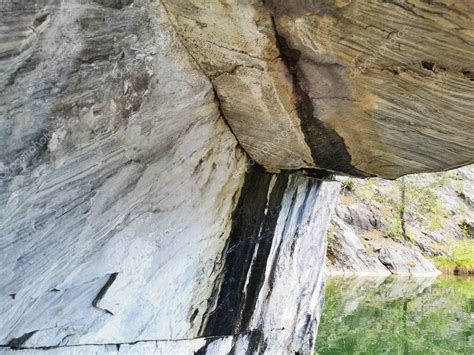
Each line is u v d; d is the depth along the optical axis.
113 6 3.49
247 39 3.82
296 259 7.33
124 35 3.66
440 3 2.99
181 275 5.14
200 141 4.75
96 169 3.90
